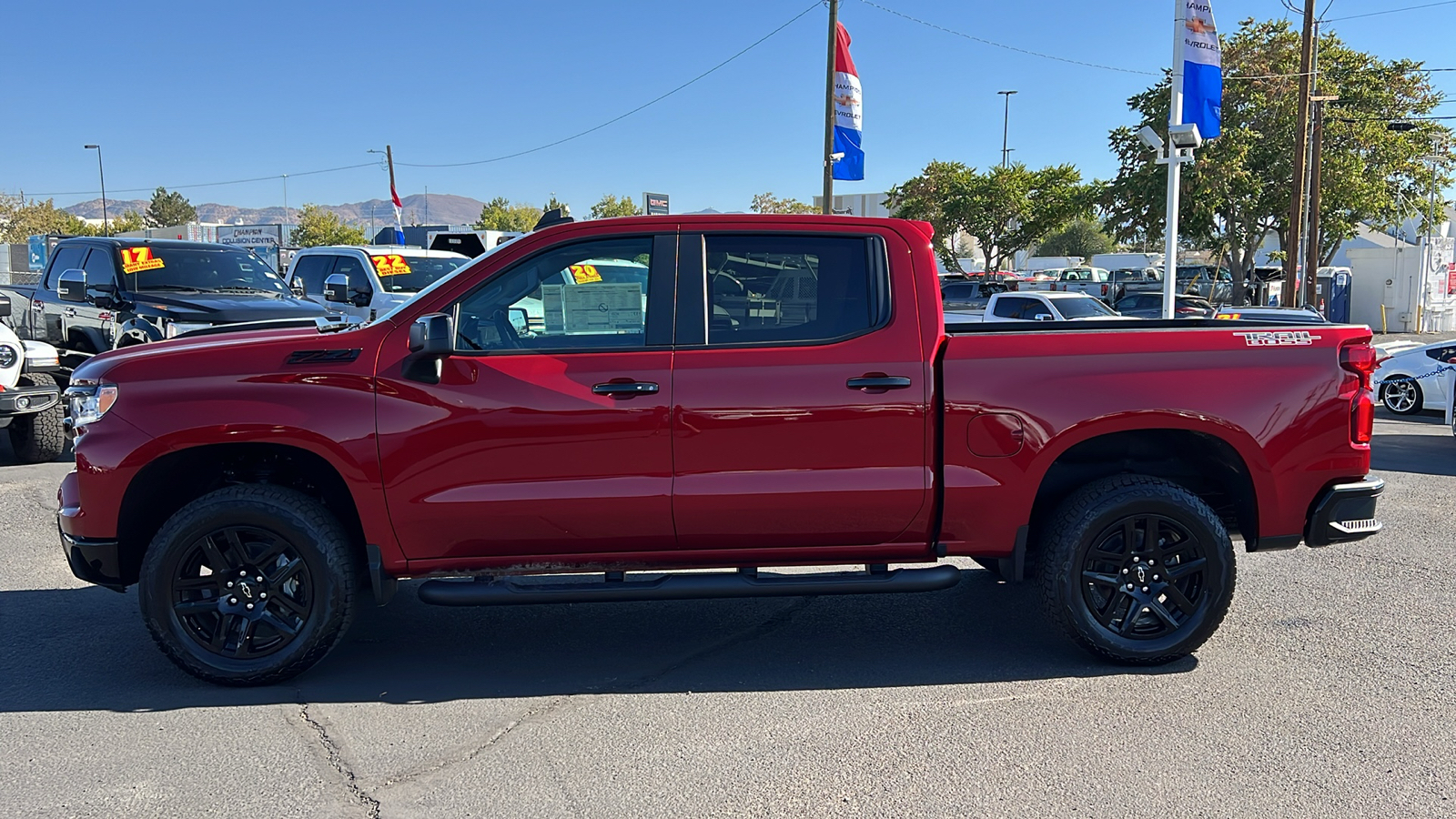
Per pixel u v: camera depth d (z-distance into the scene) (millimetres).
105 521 4363
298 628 4398
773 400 4324
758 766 3723
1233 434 4445
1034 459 4406
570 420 4297
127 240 11609
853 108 24609
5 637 5168
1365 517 4594
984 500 4422
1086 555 4492
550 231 4469
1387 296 39031
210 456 4562
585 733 4027
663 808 3422
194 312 10469
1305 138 27094
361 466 4285
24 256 44344
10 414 9383
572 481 4328
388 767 3736
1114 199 32719
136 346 4816
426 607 5711
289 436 4262
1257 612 5449
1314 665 4664
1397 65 33062
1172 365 4453
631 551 4480
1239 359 4488
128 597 5871
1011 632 5199
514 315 4441
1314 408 4504
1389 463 10180
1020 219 42156
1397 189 33875
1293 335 4539
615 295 4445
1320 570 6246
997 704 4266
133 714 4215
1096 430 4414
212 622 4473
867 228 4500
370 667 4777
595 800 3484
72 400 4594
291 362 4336
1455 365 11516
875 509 4410
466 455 4301
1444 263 39094
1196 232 31234
